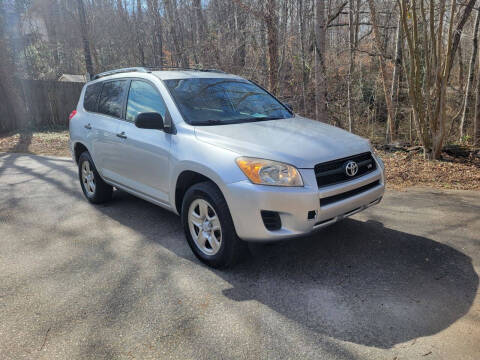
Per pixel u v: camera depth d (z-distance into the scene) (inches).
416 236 163.2
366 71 457.1
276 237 122.5
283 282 129.8
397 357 93.7
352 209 134.6
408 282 127.6
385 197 218.8
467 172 266.7
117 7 924.6
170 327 107.7
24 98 604.1
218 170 128.0
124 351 98.7
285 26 374.0
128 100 182.5
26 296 125.3
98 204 219.6
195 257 150.9
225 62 405.4
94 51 853.8
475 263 138.9
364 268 137.6
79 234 177.2
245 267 140.8
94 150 200.4
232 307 116.3
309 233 126.0
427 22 313.9
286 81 390.3
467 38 408.8
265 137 137.9
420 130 307.6
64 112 649.6
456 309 112.3
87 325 109.6
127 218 196.5
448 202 207.2
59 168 322.7
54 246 164.6
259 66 395.2
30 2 781.3
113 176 191.2
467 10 321.4
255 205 121.0
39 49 1021.8
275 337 102.2
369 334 102.3
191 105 159.2
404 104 463.8
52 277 137.6
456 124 434.9
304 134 144.6
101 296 124.4
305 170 123.3
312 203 121.4
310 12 376.2
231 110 166.7
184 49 510.6
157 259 150.0
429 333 102.2
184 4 647.1
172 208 157.0
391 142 379.2
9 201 230.7
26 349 100.3
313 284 128.0
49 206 219.5
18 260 151.9
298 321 108.7
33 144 460.8
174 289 127.6
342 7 370.6
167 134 153.9
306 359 93.8
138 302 120.4
